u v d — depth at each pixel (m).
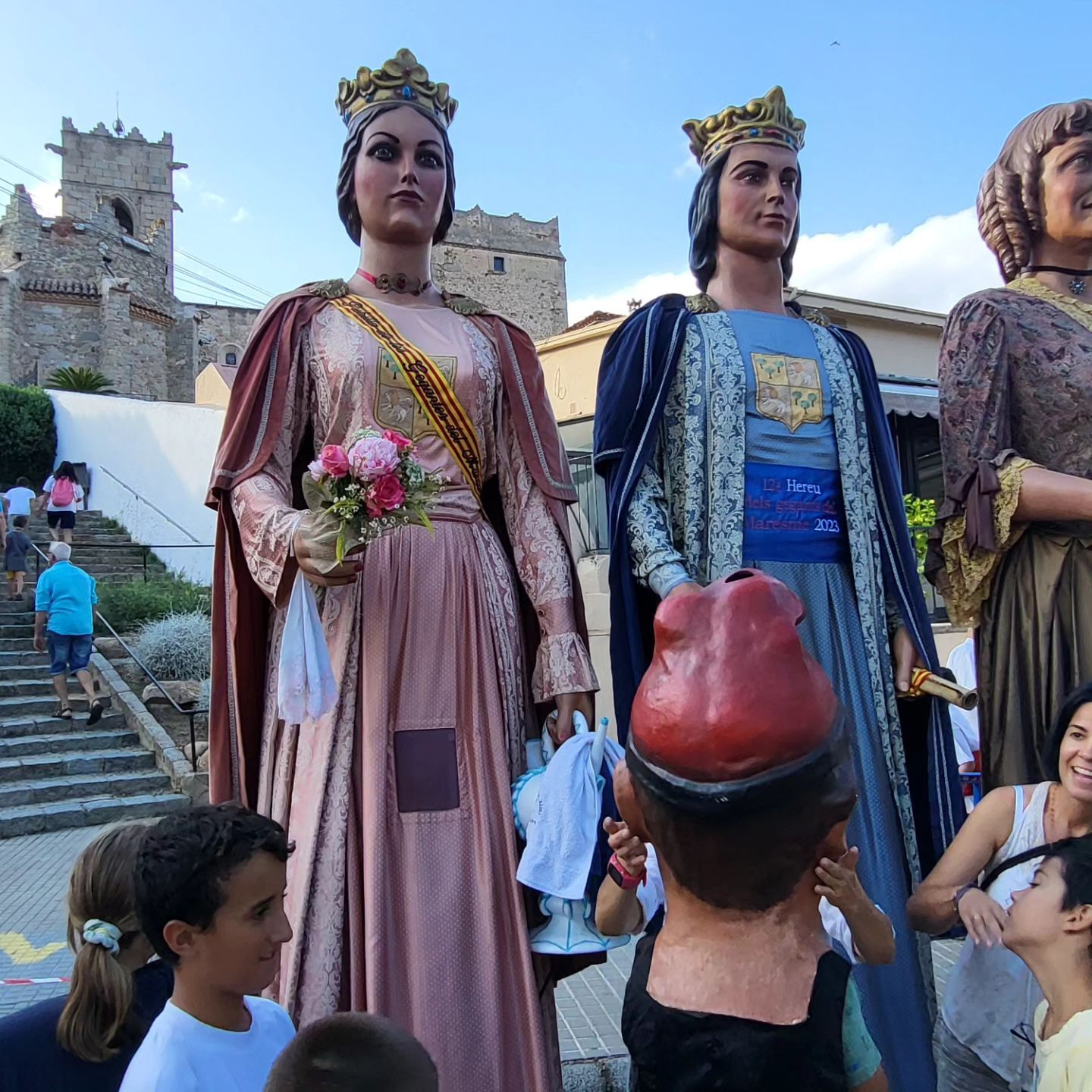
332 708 2.66
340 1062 1.63
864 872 2.49
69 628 9.86
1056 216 2.82
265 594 2.84
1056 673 2.69
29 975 4.78
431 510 2.85
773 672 1.29
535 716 2.99
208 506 2.89
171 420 18.02
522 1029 2.61
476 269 43.84
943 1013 2.61
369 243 3.11
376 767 2.63
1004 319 2.78
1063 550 2.69
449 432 2.90
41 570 14.85
